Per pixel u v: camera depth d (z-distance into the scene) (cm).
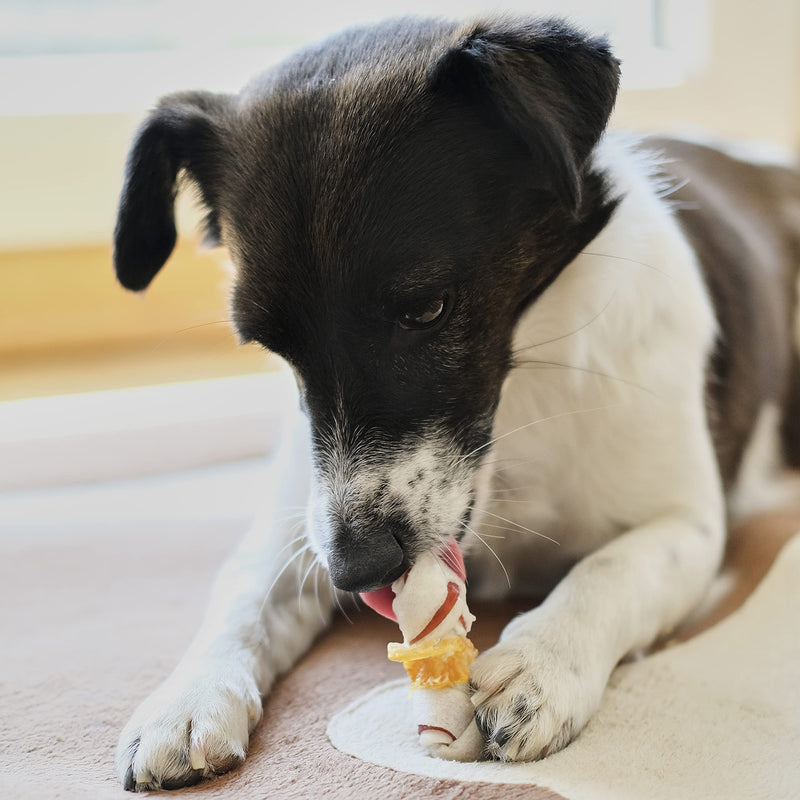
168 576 95
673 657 81
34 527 105
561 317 83
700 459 87
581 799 70
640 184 86
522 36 78
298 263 76
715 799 71
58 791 73
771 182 109
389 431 77
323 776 73
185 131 85
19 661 85
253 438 121
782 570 87
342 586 75
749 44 142
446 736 74
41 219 133
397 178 77
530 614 79
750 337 97
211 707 75
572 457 86
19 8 135
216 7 137
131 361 135
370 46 82
